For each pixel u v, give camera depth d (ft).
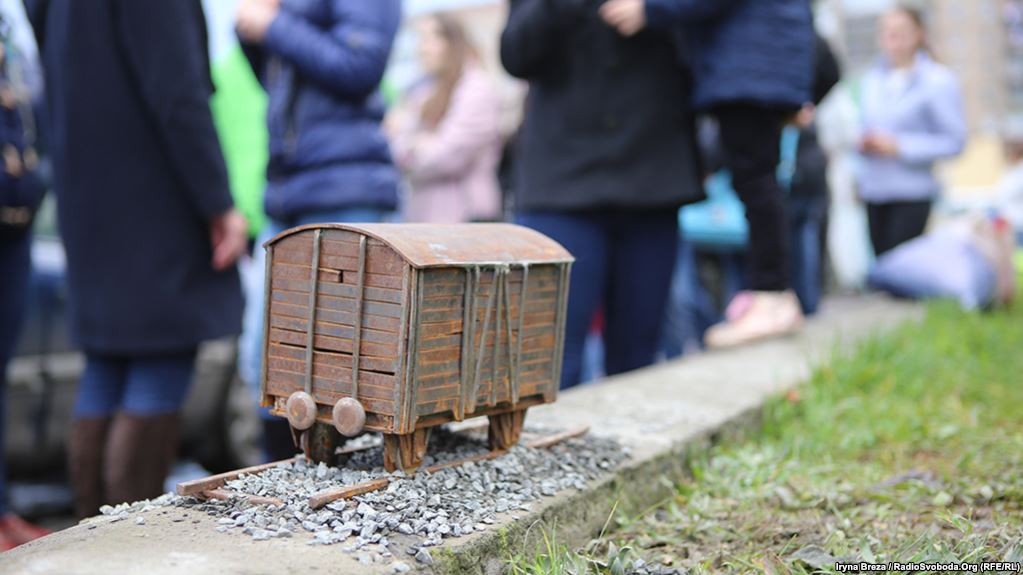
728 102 15.39
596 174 14.49
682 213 26.73
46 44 12.22
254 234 19.43
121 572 6.17
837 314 26.17
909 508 9.02
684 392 13.43
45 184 14.25
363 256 7.63
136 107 11.91
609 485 8.91
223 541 6.75
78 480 12.63
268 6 14.79
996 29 190.80
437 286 7.66
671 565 7.85
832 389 14.25
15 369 17.70
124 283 12.00
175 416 12.55
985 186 67.87
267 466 8.15
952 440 11.73
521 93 27.30
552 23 14.02
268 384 8.21
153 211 12.07
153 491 12.45
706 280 29.89
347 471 7.96
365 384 7.66
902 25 28.84
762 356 17.30
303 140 14.88
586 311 15.03
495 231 8.77
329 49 14.39
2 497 13.99
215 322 12.55
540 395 9.03
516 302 8.52
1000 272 28.48
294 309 8.04
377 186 15.12
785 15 15.07
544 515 7.86
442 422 7.97
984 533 8.14
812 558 7.61
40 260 18.15
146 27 11.61
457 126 23.68
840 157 41.78
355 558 6.55
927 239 29.55
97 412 12.53
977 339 19.80
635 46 14.52
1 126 13.14
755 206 16.88
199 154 11.97
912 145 28.86
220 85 19.86
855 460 11.06
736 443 11.84
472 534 7.18
